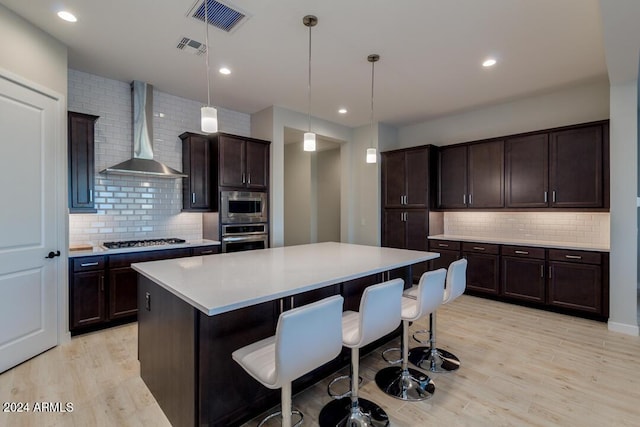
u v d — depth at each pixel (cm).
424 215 491
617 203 323
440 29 263
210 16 247
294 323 130
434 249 480
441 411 199
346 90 401
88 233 360
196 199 415
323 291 222
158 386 201
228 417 173
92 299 314
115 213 377
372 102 444
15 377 234
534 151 401
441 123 524
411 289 278
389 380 231
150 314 212
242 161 433
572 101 394
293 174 753
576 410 198
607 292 337
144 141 377
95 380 231
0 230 238
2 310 239
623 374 239
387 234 538
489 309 392
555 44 287
